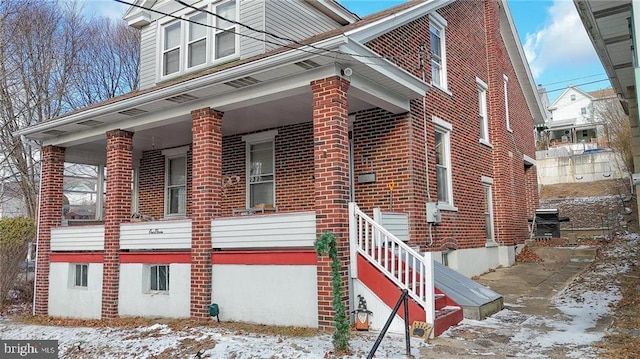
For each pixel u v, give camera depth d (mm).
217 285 8508
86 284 10898
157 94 8914
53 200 11789
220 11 11695
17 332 9594
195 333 7402
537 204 20406
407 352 5828
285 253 7801
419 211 9867
